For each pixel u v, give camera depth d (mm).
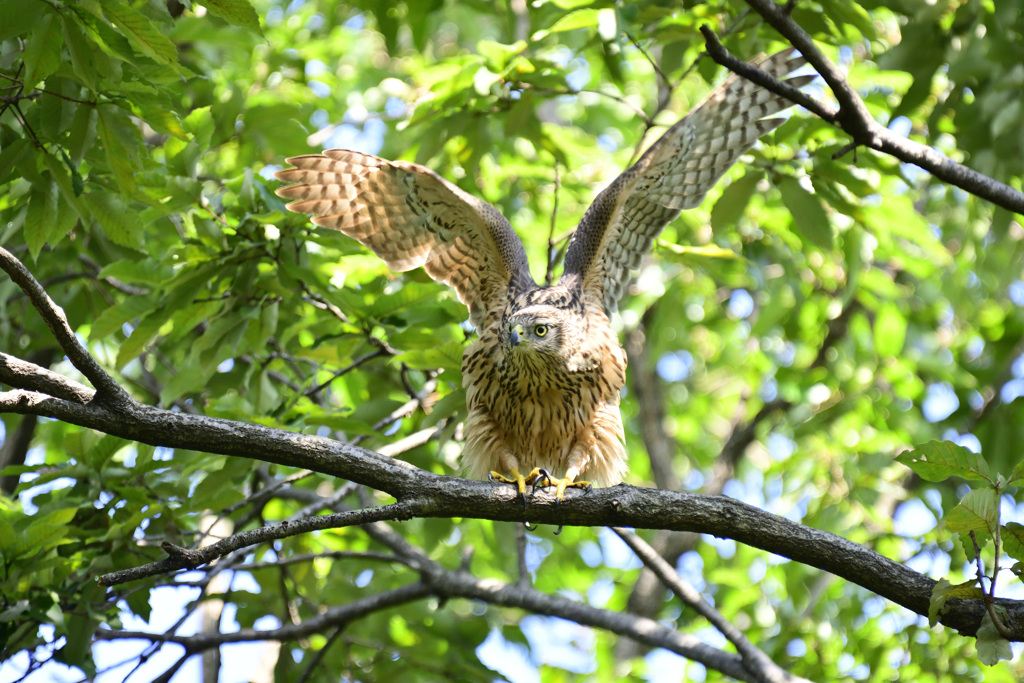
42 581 9203
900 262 15820
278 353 12367
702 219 14852
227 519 12484
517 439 9641
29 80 7125
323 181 9914
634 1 10250
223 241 10148
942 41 10617
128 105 7992
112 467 10094
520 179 16047
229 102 13195
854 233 12695
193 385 10484
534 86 10703
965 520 6926
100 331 10320
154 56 7344
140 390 14695
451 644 13602
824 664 13758
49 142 8188
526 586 12531
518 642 14273
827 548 7609
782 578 16109
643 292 16625
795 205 10727
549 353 9117
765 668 11250
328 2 18828
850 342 17828
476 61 10641
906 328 18000
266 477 12914
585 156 14961
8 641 9055
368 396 13781
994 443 15383
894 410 16062
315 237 10438
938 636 13281
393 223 10109
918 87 10727
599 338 9688
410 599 12555
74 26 7035
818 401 16922
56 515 8914
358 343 11453
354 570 15562
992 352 17391
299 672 13078
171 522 10312
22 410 7062
